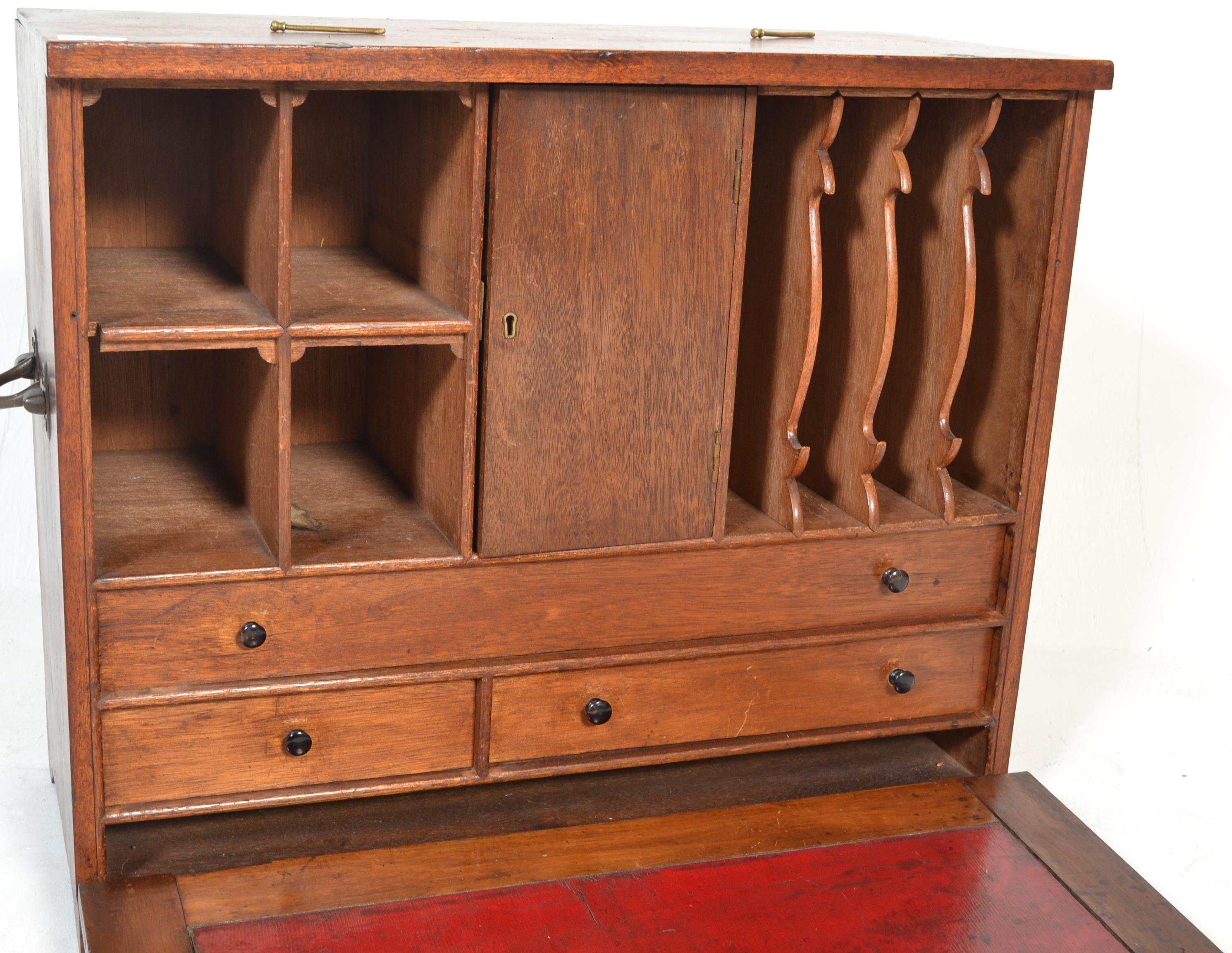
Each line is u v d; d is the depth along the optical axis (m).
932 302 2.56
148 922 2.15
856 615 2.62
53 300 1.96
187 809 2.29
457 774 2.45
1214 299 3.55
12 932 2.39
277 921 2.17
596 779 2.67
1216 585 3.75
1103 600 3.76
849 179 2.50
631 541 2.40
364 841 2.41
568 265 2.20
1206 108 3.40
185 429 2.79
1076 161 2.43
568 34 2.51
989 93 2.33
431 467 2.44
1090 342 3.56
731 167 2.23
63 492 2.06
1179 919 2.31
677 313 2.29
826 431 2.66
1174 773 3.11
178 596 2.19
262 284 2.20
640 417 2.33
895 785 2.73
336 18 2.72
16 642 3.28
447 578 2.33
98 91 1.90
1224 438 3.65
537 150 2.12
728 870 2.38
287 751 2.32
